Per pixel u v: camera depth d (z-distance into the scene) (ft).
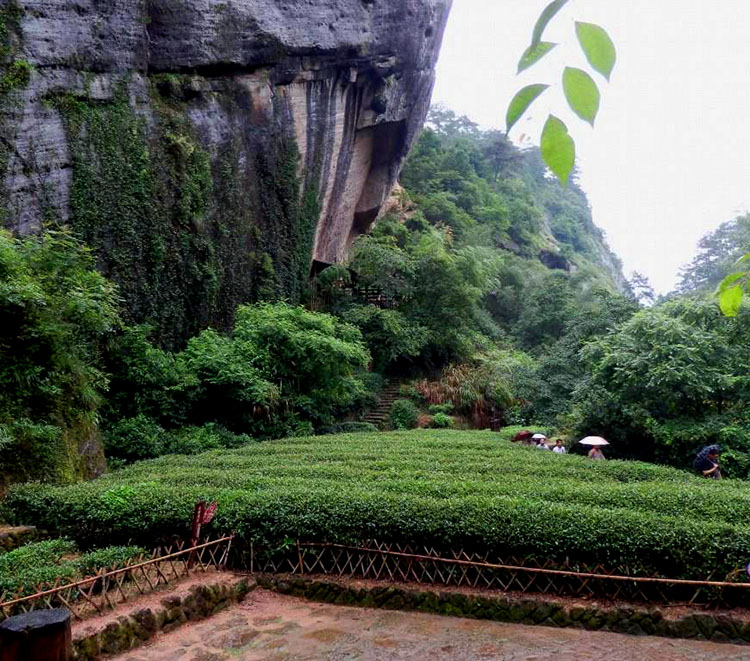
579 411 43.39
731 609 16.11
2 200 36.37
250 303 59.26
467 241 118.52
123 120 44.86
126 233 44.65
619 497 22.07
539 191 209.97
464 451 37.99
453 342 78.84
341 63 65.82
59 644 10.55
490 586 17.93
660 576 17.10
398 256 80.02
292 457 34.96
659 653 14.70
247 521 20.71
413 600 17.75
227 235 55.01
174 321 49.47
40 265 30.50
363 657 14.71
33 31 38.99
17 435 25.43
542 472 30.04
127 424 40.29
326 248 78.95
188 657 14.79
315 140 66.90
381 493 21.43
